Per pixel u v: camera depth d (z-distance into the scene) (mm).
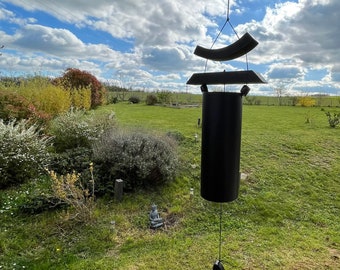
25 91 8031
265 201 4188
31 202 3420
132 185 4281
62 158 4785
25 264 2418
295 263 2574
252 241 3008
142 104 22391
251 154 6387
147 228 3254
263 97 26703
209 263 2535
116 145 4531
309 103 22016
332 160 6164
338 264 2582
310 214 3863
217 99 1531
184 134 7809
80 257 2586
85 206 3227
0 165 4004
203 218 3576
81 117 6441
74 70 14266
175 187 4480
